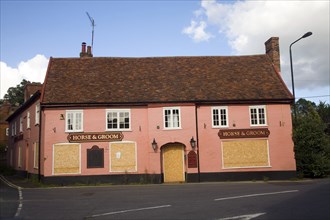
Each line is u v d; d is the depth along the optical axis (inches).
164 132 949.2
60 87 979.9
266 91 1008.9
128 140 948.0
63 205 552.7
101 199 618.8
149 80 1034.7
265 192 661.9
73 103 935.7
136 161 941.2
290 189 704.4
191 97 971.9
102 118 948.6
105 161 933.2
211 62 1128.2
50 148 922.7
